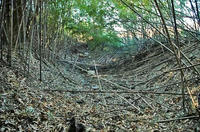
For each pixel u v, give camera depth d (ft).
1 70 13.79
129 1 20.07
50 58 22.52
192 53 18.86
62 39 29.17
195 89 14.06
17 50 17.69
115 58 33.17
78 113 12.34
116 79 22.52
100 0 30.07
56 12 23.65
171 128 10.59
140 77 22.03
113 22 29.78
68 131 9.23
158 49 25.25
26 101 11.66
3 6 13.26
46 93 14.06
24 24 15.29
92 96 16.63
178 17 15.03
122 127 10.88
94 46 38.86
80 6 30.42
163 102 14.60
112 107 14.26
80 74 24.76
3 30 16.17
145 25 22.91
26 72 15.66
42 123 10.16
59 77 19.29
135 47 31.73
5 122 9.30
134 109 13.73
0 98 10.80
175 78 17.58
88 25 35.01
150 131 10.42
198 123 10.40
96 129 10.55
